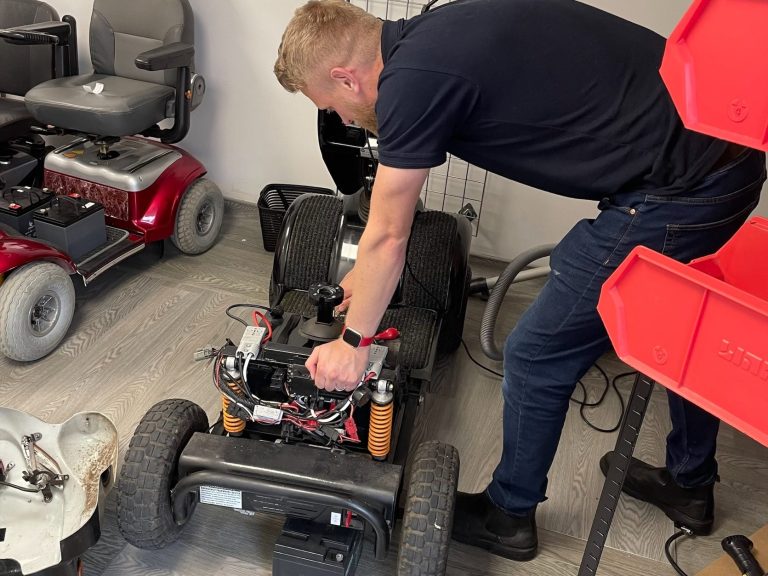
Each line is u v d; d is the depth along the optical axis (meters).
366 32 1.34
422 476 1.62
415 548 1.57
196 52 3.21
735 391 1.00
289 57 1.38
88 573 1.77
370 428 1.70
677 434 1.89
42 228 2.56
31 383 2.33
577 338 1.54
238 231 3.31
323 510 1.60
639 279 1.10
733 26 0.91
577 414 2.39
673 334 1.07
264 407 1.66
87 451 1.84
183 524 1.79
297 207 2.45
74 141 2.93
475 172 3.06
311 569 1.62
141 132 3.01
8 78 3.09
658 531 2.00
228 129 3.34
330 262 2.37
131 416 2.23
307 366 1.50
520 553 1.86
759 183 1.45
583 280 1.47
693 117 0.97
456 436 2.27
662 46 1.40
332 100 1.44
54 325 2.45
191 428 1.75
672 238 1.39
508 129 1.34
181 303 2.78
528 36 1.29
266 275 3.01
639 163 1.35
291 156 3.33
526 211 3.09
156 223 2.85
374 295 1.40
